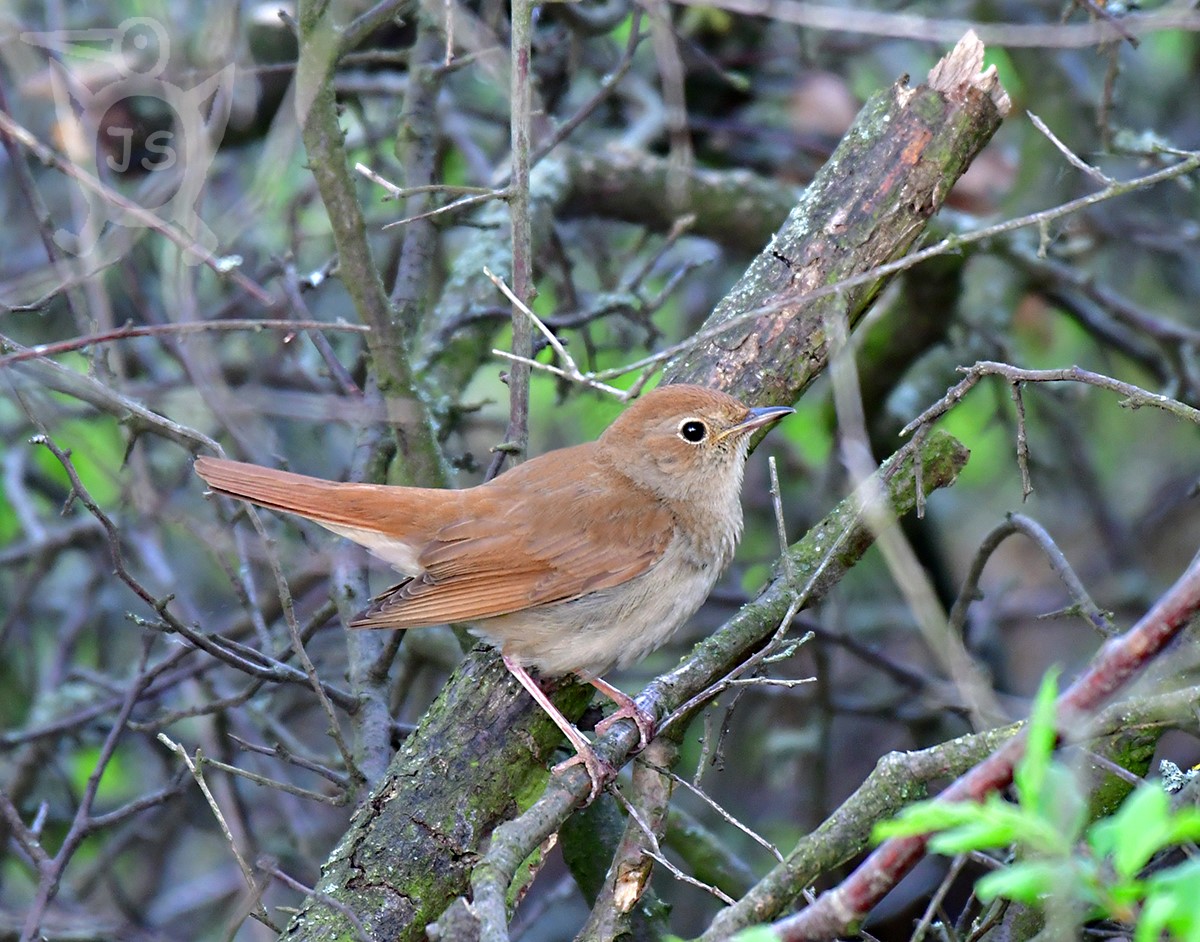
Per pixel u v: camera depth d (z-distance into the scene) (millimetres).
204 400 9844
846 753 15422
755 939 4613
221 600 14445
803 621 12539
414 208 12008
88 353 9102
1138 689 7031
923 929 5938
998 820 4242
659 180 13609
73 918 11125
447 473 9727
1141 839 4020
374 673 9648
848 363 7320
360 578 10180
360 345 13688
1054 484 15633
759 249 14039
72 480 8258
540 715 8133
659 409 9188
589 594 8867
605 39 14555
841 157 9188
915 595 6805
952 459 8555
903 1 14297
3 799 8992
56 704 12500
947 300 13016
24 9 12516
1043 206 13180
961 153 9039
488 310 11281
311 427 14312
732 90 14781
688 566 9242
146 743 13406
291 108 10367
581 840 9453
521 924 11414
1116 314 13445
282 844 13164
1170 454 16578
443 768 7902
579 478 9234
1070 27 9391
